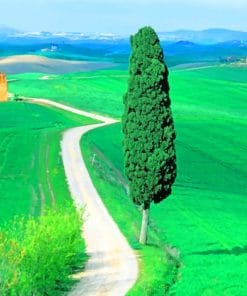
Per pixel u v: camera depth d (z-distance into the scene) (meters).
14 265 33.44
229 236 65.31
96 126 146.12
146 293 40.62
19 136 117.94
